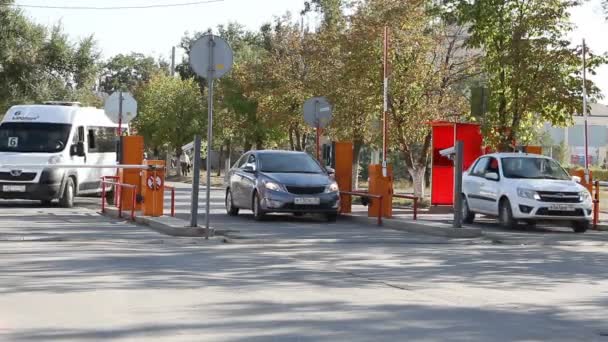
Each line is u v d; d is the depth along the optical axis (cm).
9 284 1289
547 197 2511
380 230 2405
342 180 2903
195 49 2031
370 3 4072
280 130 6050
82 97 5953
